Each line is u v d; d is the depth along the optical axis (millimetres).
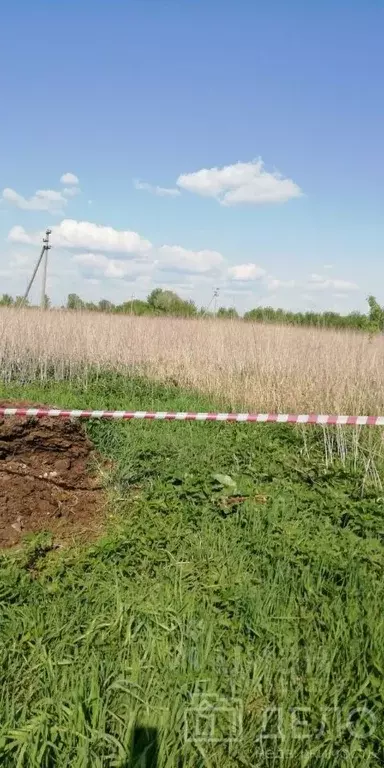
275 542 5195
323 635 3992
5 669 3633
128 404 11930
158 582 4699
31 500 5918
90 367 14625
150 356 15172
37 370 14586
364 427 9117
